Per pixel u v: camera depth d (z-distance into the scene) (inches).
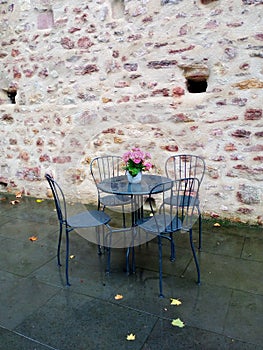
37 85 147.9
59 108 144.9
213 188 122.0
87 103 138.3
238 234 112.8
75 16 132.4
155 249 105.4
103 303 77.9
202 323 69.8
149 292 81.8
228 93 113.0
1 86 158.7
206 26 111.8
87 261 99.4
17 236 118.8
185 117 121.2
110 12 126.4
